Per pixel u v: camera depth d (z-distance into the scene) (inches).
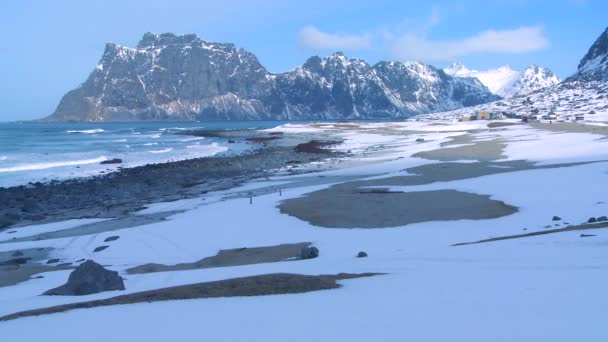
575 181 1401.3
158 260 899.4
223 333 376.8
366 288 526.9
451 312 401.7
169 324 409.4
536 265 577.9
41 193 1717.5
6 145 3981.3
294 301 479.5
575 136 2869.1
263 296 511.2
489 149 2573.8
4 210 1457.9
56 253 994.7
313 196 1384.1
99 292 648.4
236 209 1272.1
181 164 2503.7
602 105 6525.6
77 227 1216.8
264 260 842.8
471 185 1461.6
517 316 378.3
